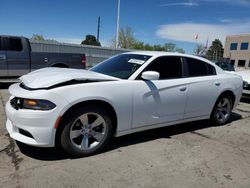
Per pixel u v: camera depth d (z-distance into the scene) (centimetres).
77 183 295
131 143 421
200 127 533
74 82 348
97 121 364
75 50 1806
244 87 852
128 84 382
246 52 6272
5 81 1064
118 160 357
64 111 327
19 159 343
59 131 338
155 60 430
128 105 382
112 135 390
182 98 449
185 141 445
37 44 1650
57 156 357
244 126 561
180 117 459
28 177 301
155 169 338
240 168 355
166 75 438
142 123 407
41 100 319
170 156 379
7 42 884
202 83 480
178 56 467
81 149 354
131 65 425
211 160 374
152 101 408
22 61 909
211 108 515
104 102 360
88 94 341
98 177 310
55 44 1717
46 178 301
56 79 341
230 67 1667
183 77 461
